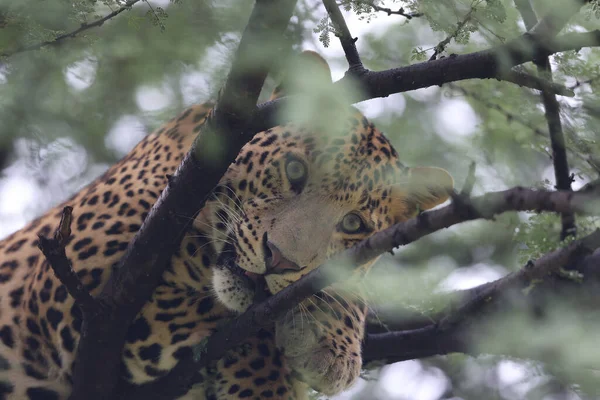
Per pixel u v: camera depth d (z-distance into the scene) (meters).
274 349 8.99
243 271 8.81
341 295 9.37
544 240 7.12
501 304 8.46
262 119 6.47
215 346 7.79
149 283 7.38
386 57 8.88
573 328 7.04
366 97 6.69
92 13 7.45
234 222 9.02
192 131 9.48
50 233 9.41
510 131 8.43
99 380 7.86
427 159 10.05
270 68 6.20
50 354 8.78
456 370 11.43
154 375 8.51
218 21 7.28
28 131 9.30
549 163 8.71
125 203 8.98
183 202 7.03
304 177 9.32
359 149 9.57
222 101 6.36
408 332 9.55
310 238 8.92
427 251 9.67
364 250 6.06
